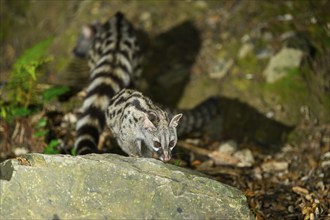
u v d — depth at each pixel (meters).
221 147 9.95
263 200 8.35
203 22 12.37
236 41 11.73
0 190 6.10
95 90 9.32
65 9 13.71
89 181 6.32
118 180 6.36
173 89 11.27
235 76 11.17
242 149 9.99
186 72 11.52
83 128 8.97
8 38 13.77
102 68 9.57
